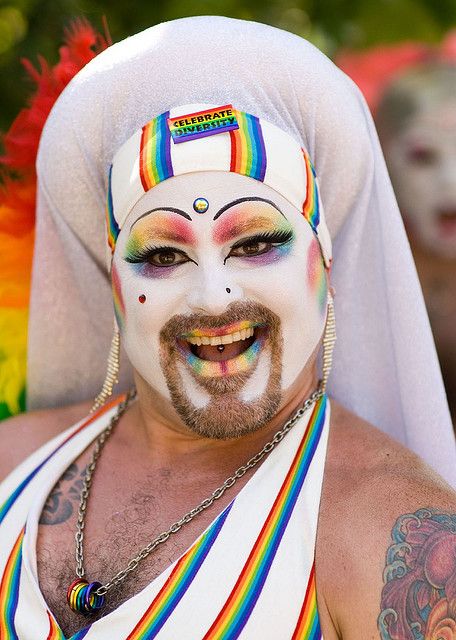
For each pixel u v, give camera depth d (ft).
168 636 6.30
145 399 7.39
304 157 6.95
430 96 12.75
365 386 7.80
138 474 7.35
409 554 6.17
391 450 6.79
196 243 6.64
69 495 7.39
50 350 8.46
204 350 6.82
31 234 8.51
